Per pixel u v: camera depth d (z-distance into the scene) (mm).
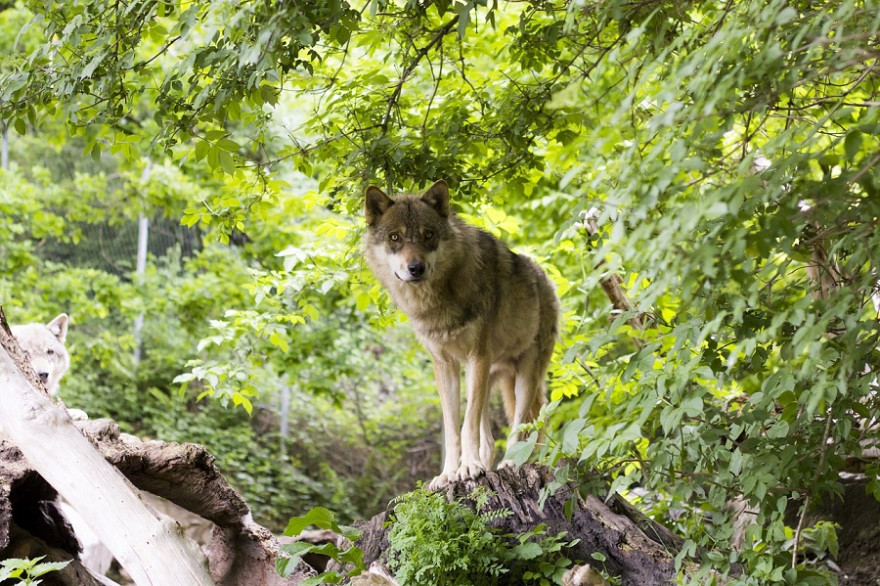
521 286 5797
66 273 13156
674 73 3023
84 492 3939
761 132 5293
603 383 4152
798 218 3010
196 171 13273
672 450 3945
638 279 3395
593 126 4801
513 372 6066
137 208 12859
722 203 2568
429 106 5461
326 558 5371
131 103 4938
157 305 12906
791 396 3705
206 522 5520
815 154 2766
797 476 3670
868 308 3631
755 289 2900
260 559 4852
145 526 3918
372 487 15070
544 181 8195
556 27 4797
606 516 4926
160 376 15297
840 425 3582
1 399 4129
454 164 5645
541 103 5234
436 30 5188
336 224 7141
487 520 4656
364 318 12133
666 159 3072
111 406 14180
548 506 4895
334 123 5938
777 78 3020
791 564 4000
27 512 4320
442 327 5328
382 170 5672
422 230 5207
